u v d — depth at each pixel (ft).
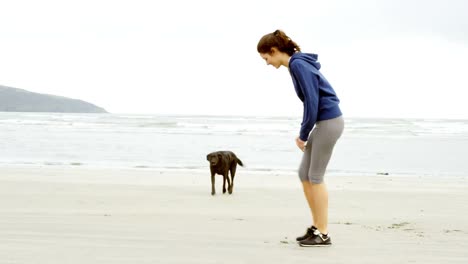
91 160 45.55
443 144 73.77
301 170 12.51
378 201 23.17
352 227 15.57
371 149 63.87
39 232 13.33
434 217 18.33
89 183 28.22
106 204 20.30
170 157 49.21
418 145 71.61
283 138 80.89
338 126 11.69
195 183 29.81
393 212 19.70
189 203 21.34
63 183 27.89
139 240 12.48
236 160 26.04
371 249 11.84
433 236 13.91
